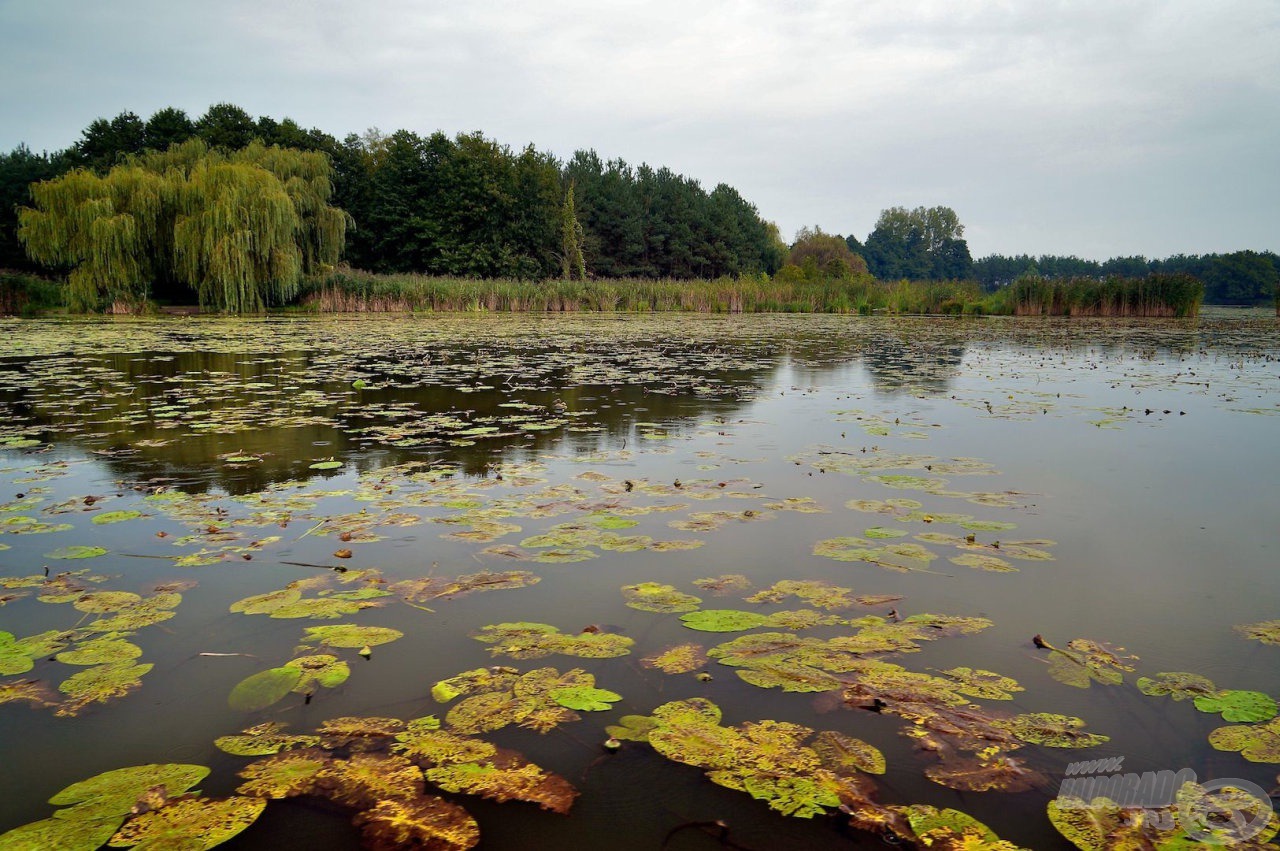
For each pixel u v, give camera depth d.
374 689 2.22
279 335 15.56
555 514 3.88
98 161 36.50
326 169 26.62
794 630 2.61
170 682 2.28
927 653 2.46
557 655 2.41
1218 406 7.39
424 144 43.69
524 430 6.12
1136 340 16.28
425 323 20.16
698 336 16.86
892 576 3.12
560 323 21.08
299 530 3.64
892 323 22.95
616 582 3.03
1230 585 3.04
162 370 9.98
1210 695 2.20
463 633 2.58
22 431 5.95
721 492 4.30
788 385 8.97
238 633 2.59
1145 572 3.17
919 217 106.38
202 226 21.52
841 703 2.15
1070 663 2.39
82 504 4.05
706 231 59.66
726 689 2.23
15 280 22.39
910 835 1.63
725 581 3.04
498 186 42.44
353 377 9.43
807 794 1.76
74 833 1.62
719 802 1.75
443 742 1.96
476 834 1.63
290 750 1.93
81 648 2.47
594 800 1.75
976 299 31.39
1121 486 4.48
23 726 2.05
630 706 2.14
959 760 1.90
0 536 3.54
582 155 62.19
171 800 1.73
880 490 4.38
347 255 42.28
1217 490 4.39
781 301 33.91
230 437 5.80
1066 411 7.10
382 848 1.58
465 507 4.00
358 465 4.95
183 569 3.15
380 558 3.28
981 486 4.46
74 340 14.06
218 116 40.00
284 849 1.59
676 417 6.75
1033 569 3.19
